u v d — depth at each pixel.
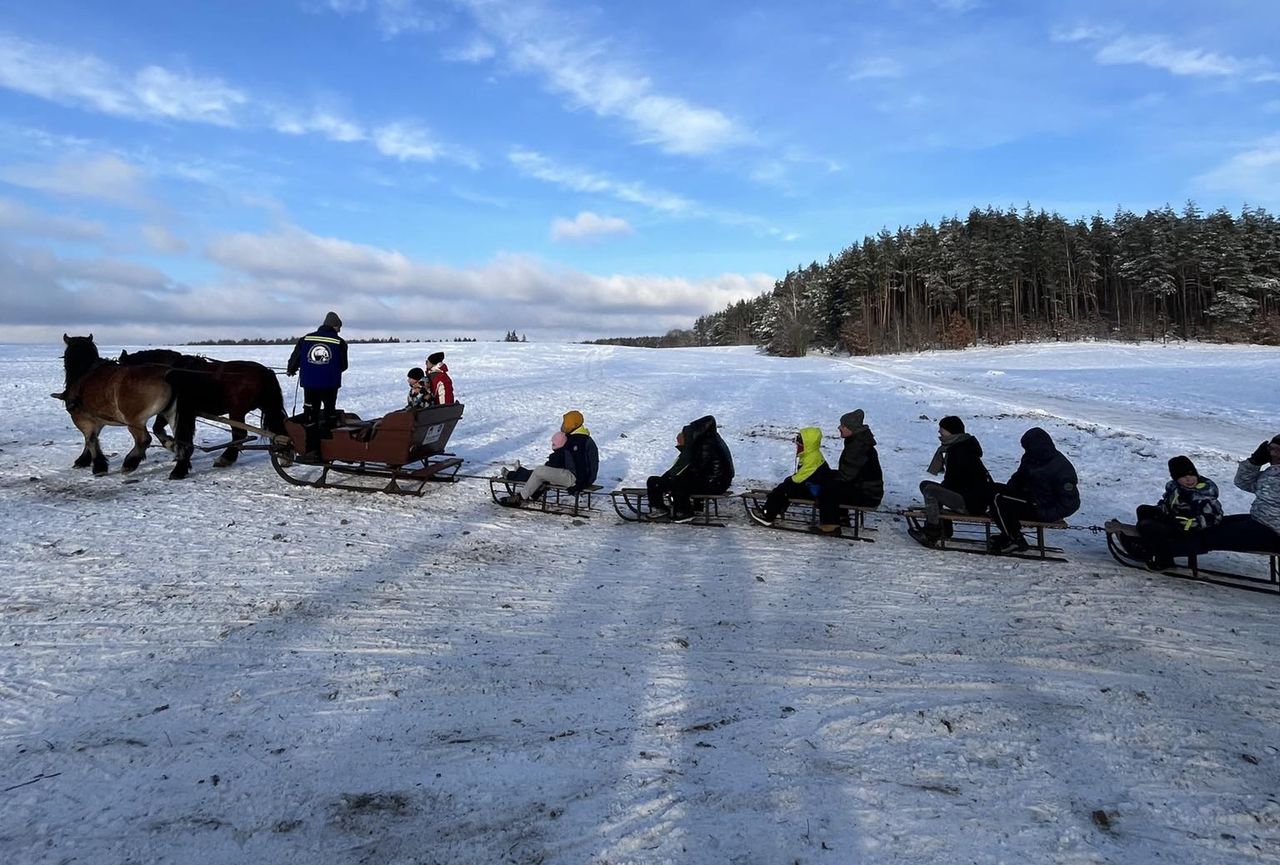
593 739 3.80
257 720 3.92
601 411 19.62
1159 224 78.38
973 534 8.59
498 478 9.23
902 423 17.95
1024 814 3.22
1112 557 7.67
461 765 3.54
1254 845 3.02
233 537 7.42
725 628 5.43
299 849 2.93
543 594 6.15
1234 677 4.66
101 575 6.16
